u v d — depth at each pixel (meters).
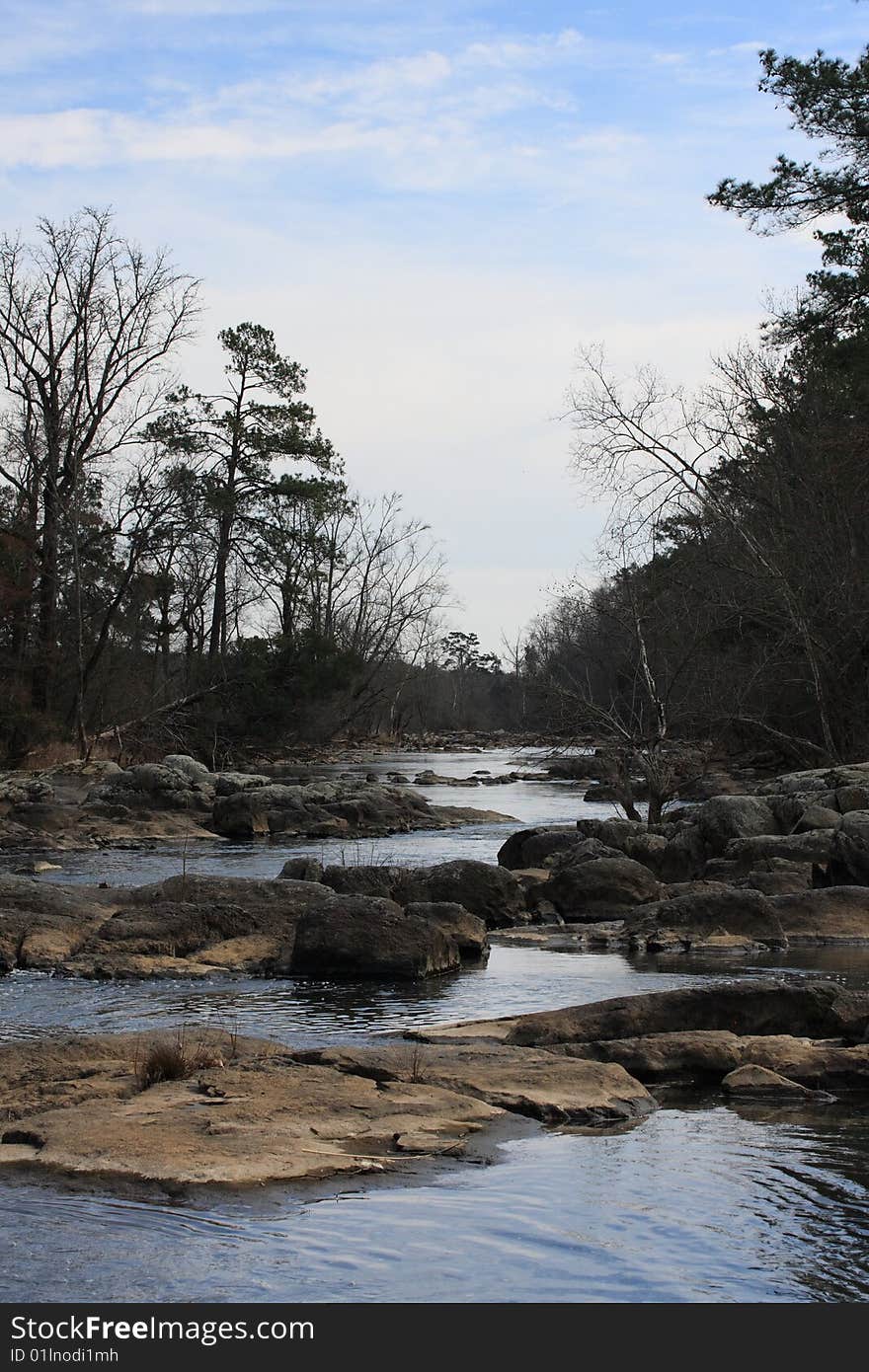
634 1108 8.95
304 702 55.28
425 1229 6.82
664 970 14.34
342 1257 6.50
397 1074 9.38
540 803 41.25
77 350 45.59
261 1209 7.05
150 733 49.38
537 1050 10.06
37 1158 7.61
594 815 36.44
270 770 55.31
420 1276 6.32
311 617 66.81
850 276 33.66
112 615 47.00
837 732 34.66
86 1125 8.17
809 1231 6.84
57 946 15.05
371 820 33.78
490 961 15.11
